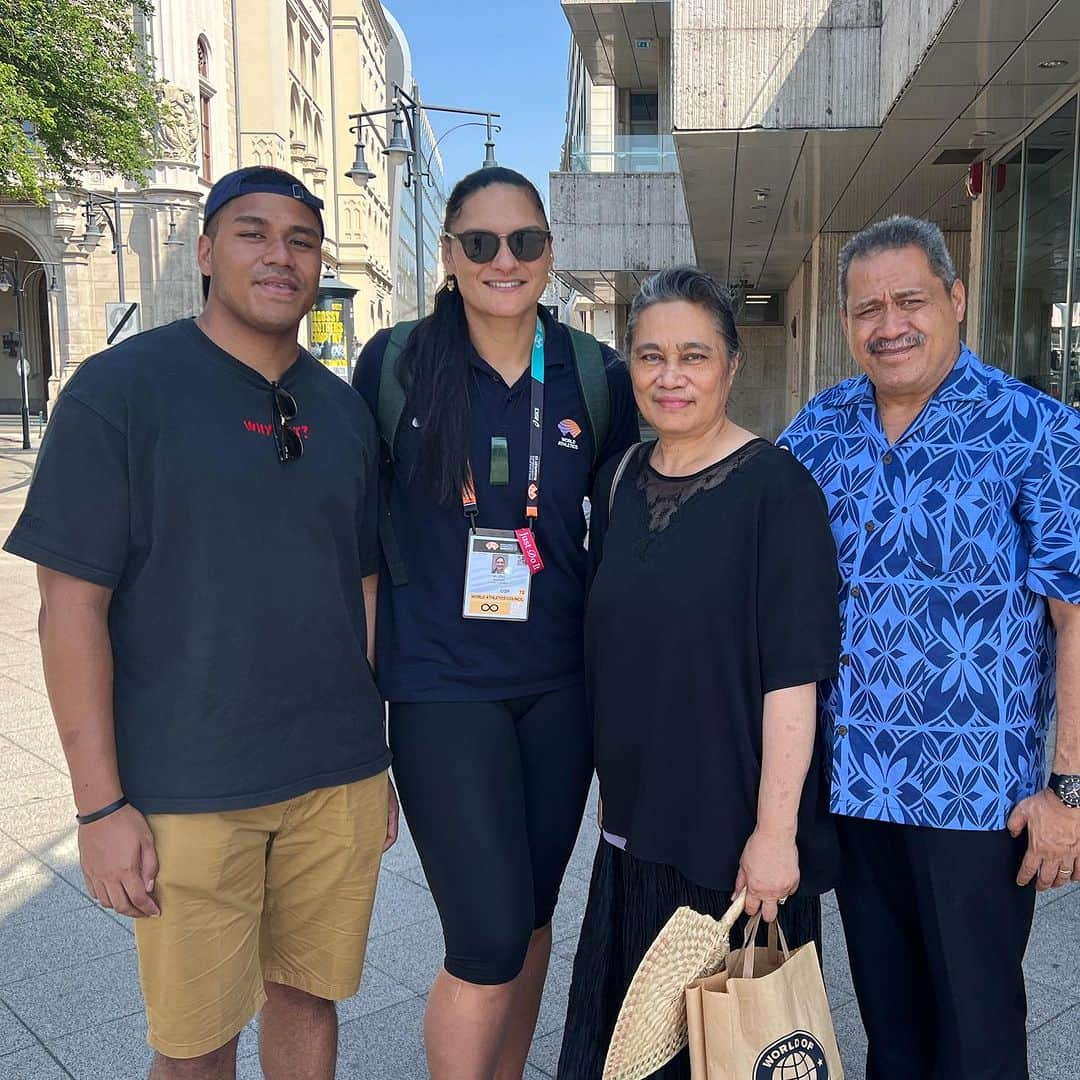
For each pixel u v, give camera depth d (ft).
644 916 7.15
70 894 11.74
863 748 7.01
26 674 21.27
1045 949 10.43
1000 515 6.70
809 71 35.27
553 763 7.83
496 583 7.45
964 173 41.83
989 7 23.80
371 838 7.17
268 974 7.45
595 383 7.90
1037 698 6.93
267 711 6.44
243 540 6.31
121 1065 8.68
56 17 45.60
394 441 7.66
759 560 6.64
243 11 128.26
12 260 93.30
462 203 7.50
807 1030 6.24
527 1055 8.52
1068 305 30.73
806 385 68.54
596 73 81.66
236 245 6.40
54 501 5.92
